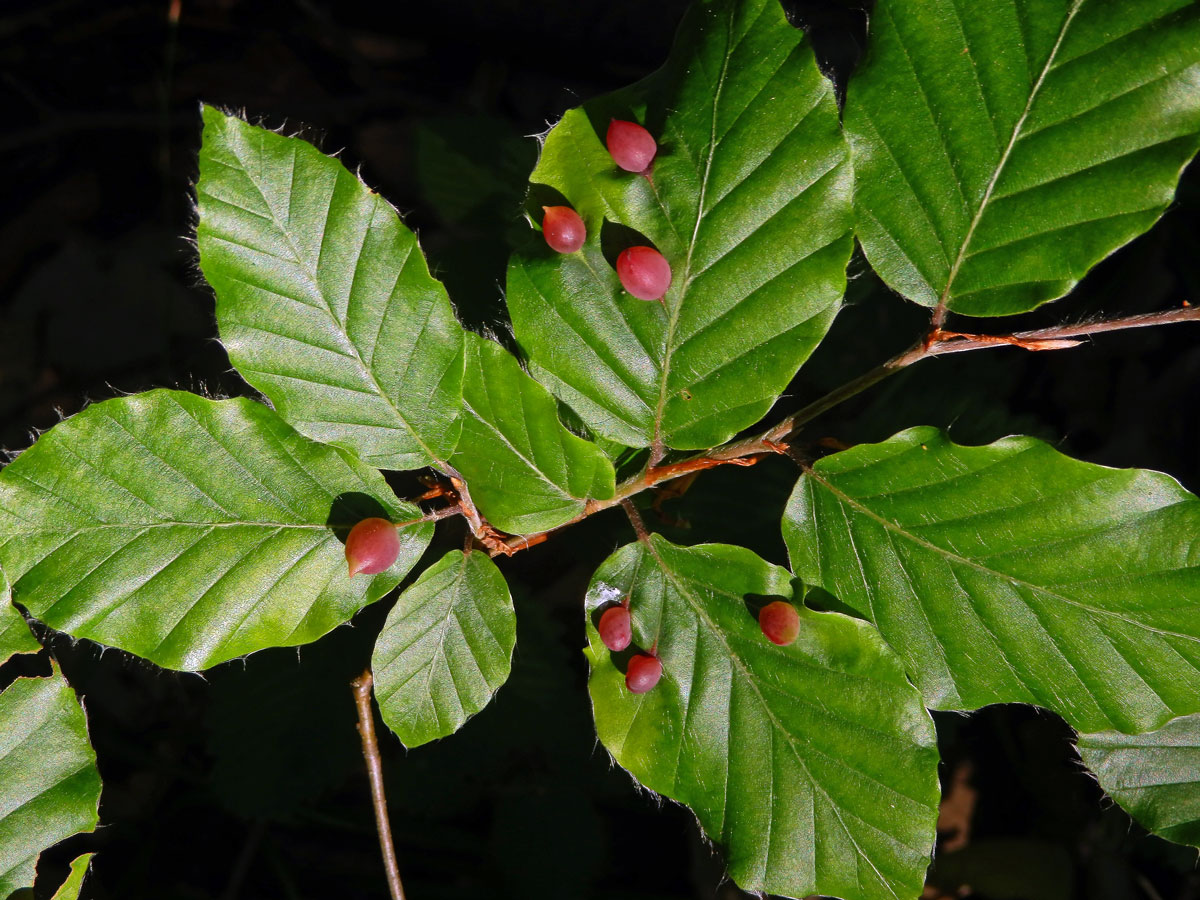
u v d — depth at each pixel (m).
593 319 0.44
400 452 0.45
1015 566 0.45
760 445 0.46
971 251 0.44
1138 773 0.48
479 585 0.45
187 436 0.45
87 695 0.66
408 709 0.45
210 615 0.45
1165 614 0.44
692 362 0.44
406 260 0.44
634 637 0.45
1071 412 0.61
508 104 0.72
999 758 0.61
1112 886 0.58
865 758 0.45
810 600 0.45
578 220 0.44
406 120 0.74
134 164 0.76
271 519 0.45
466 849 0.62
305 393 0.44
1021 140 0.44
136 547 0.45
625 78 0.70
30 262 0.75
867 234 0.44
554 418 0.44
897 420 0.56
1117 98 0.43
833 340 0.57
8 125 0.76
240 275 0.43
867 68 0.44
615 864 0.63
